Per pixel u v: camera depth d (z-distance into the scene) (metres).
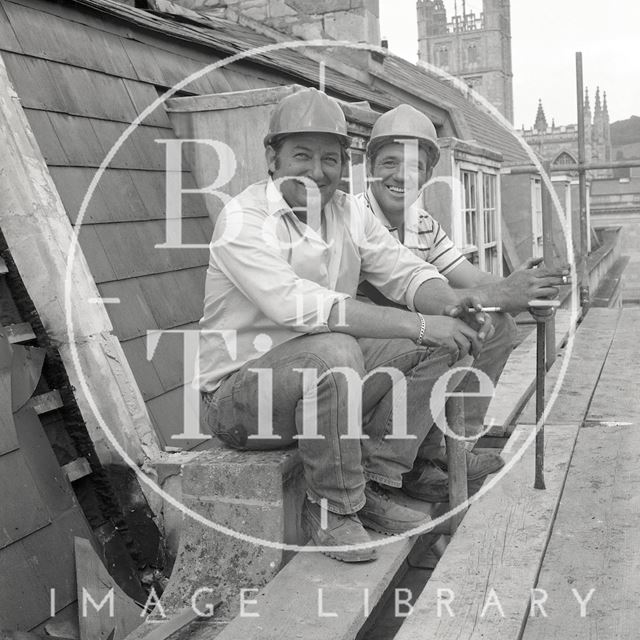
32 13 4.50
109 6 5.30
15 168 3.61
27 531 2.76
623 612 2.31
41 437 3.10
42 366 3.33
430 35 73.06
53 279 3.49
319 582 2.54
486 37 70.94
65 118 4.29
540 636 2.21
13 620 2.52
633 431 4.01
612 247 20.09
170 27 5.92
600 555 2.67
